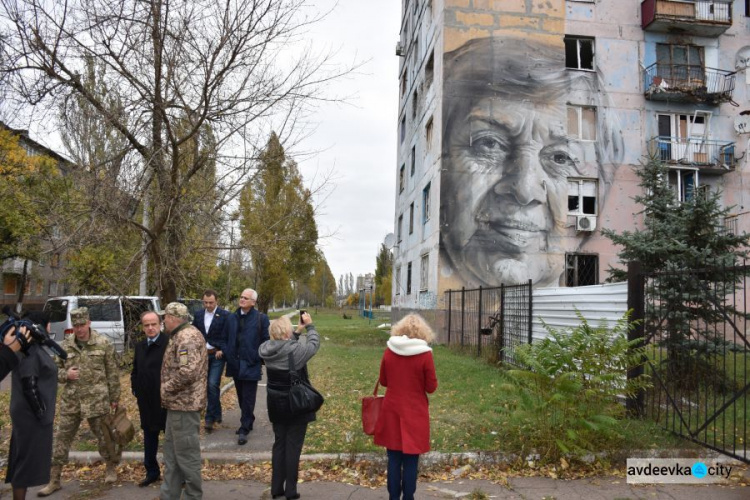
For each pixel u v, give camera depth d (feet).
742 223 64.64
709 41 67.31
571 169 63.52
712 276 26.81
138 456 19.08
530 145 63.31
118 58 25.70
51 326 37.96
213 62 25.75
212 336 22.63
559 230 62.49
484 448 19.12
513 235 61.87
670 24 64.80
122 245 31.04
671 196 39.01
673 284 26.27
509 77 64.13
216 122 27.68
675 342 25.59
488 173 62.44
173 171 27.71
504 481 16.80
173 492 14.55
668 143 65.26
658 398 21.98
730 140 66.33
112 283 31.24
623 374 19.62
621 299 25.25
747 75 67.26
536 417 18.75
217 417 22.93
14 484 14.08
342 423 23.44
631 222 63.57
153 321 16.99
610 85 65.41
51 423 14.73
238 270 37.11
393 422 14.15
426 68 73.51
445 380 33.04
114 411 17.12
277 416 15.37
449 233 61.41
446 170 62.18
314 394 15.44
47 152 28.86
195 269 31.22
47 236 28.60
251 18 26.08
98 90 26.71
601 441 18.54
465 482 16.94
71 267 40.01
